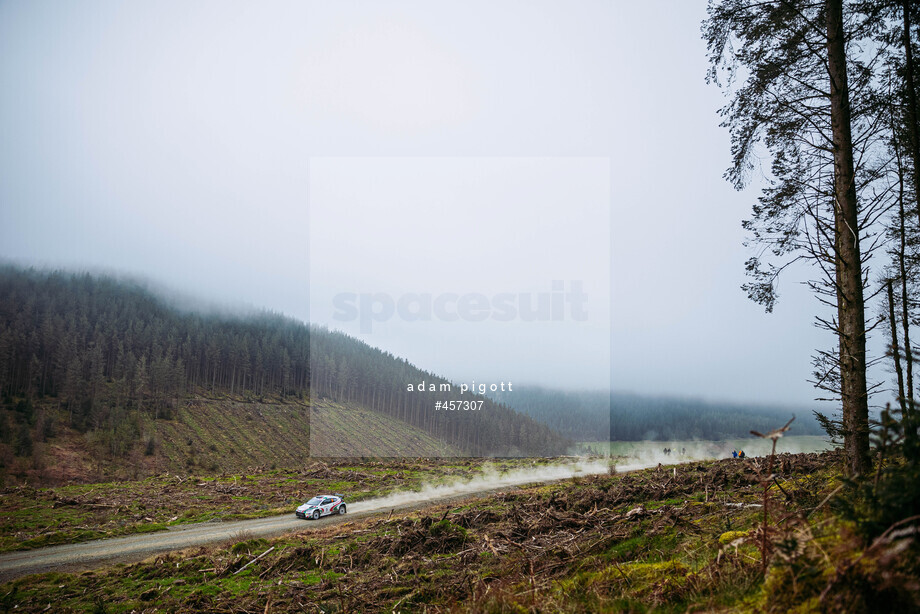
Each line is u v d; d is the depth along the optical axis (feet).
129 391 368.48
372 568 47.21
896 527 12.28
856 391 30.30
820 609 12.21
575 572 28.81
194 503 115.75
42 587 56.18
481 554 42.96
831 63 34.78
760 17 37.65
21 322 409.90
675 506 44.47
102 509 105.29
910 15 33.35
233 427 359.25
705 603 17.15
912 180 35.06
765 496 17.56
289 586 44.37
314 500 105.09
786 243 37.83
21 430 268.41
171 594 47.70
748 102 39.19
